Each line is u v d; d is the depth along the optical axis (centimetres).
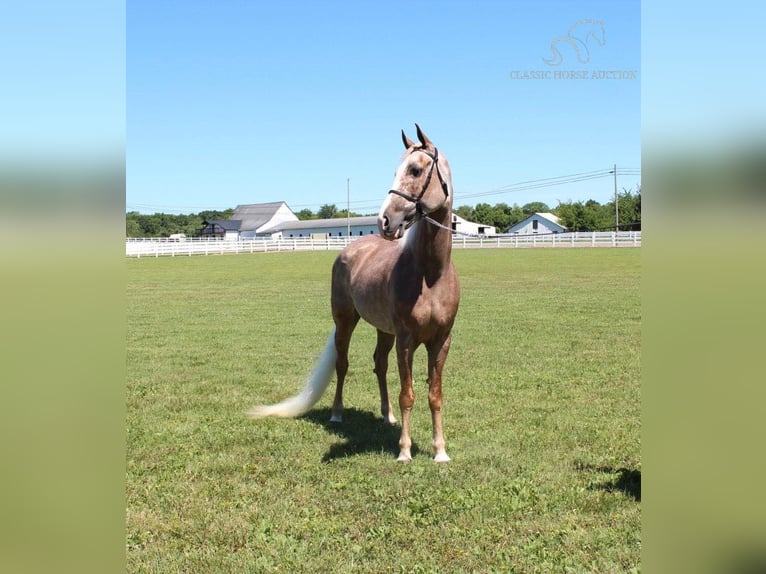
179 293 2209
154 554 385
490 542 396
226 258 4338
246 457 559
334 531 414
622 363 939
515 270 2844
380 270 584
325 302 1895
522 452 558
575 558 372
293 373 930
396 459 547
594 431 614
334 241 5341
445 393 778
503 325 1335
